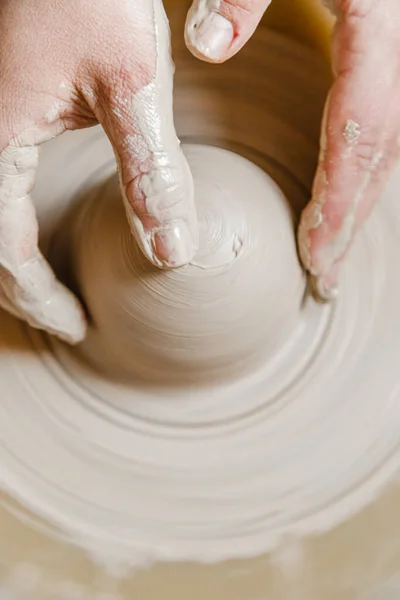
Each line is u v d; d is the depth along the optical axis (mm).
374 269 491
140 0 386
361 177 460
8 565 453
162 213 384
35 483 470
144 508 467
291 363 479
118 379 474
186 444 472
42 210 484
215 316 429
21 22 389
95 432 475
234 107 493
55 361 482
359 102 450
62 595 450
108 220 441
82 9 385
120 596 451
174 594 451
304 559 457
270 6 492
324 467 471
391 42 446
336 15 452
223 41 395
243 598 448
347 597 444
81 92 393
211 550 461
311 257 466
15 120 393
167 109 388
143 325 435
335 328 484
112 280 434
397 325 487
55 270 480
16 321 485
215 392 474
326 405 477
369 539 458
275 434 473
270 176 481
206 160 447
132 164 384
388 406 479
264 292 436
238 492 468
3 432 477
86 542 463
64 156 487
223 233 420
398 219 495
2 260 419
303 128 491
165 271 417
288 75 494
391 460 473
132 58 384
